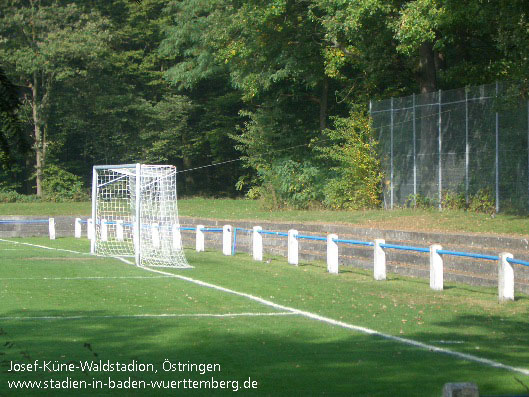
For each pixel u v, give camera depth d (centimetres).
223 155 5719
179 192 5878
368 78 3238
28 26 4528
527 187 2241
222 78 5356
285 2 2991
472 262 1808
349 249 2286
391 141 3011
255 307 1405
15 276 1936
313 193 3625
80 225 3759
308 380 827
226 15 3538
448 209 2628
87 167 5697
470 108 2512
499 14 2084
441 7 2278
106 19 4919
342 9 2811
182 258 2439
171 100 5200
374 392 773
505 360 937
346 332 1134
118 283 1798
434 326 1198
